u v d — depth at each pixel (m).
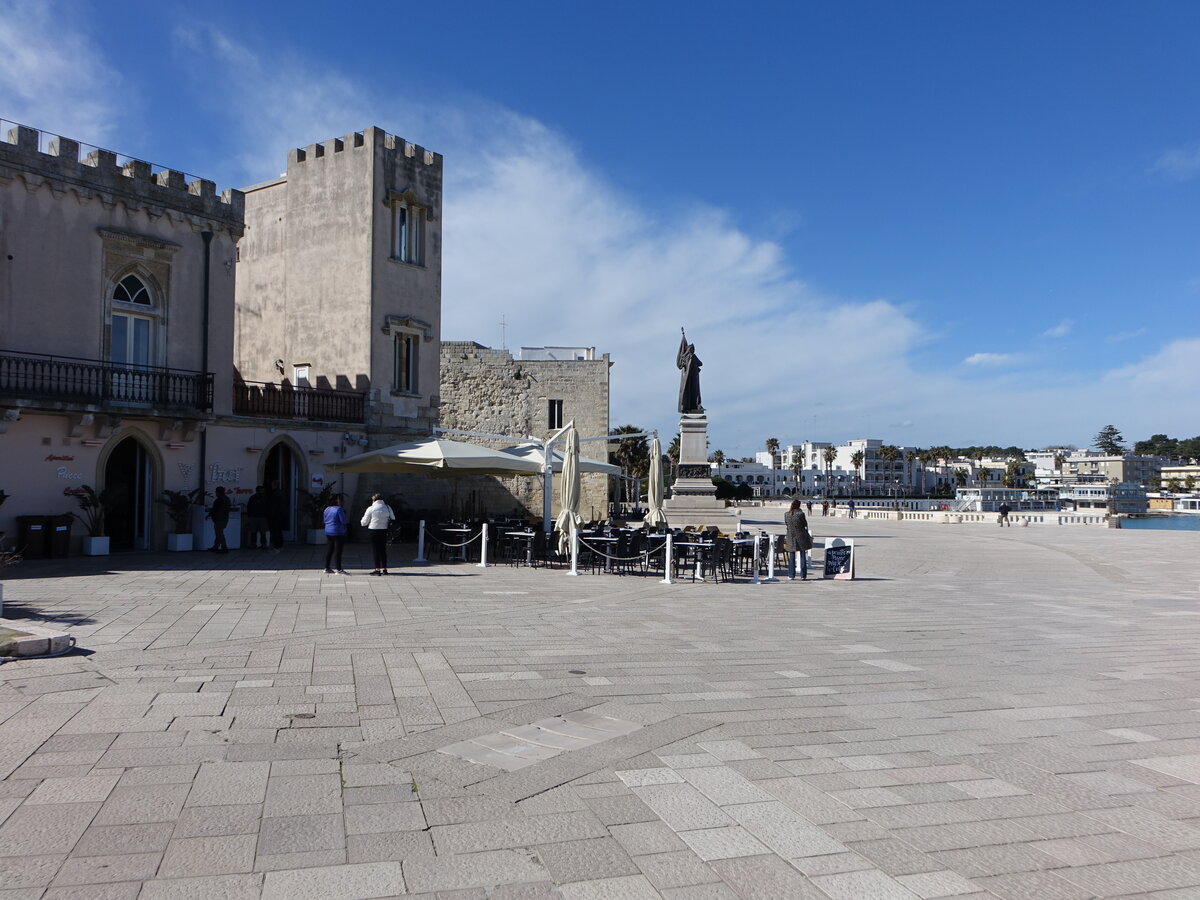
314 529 24.95
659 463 24.81
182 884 3.98
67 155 20.19
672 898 3.98
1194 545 34.41
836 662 9.51
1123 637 11.84
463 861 4.32
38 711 6.71
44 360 19.75
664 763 5.87
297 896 3.91
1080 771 5.88
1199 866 4.42
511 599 14.16
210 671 8.20
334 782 5.36
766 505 85.94
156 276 22.00
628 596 15.14
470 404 42.97
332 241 28.70
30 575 15.91
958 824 4.92
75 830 4.54
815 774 5.71
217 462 22.94
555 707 7.24
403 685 7.86
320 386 28.72
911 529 47.16
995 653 10.32
